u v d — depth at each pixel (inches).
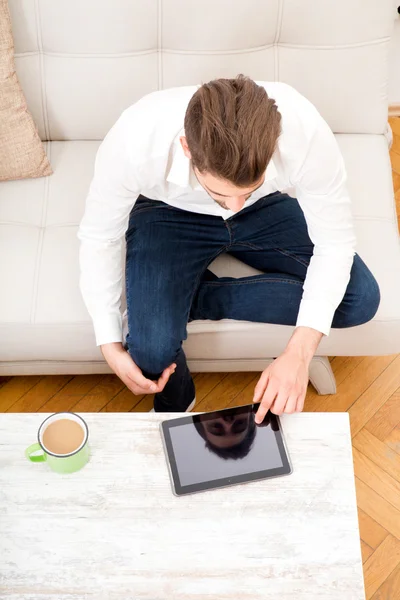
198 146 42.0
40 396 73.5
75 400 73.4
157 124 50.5
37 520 48.2
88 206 54.1
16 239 63.4
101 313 55.7
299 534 47.7
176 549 47.3
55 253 62.8
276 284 61.4
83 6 61.0
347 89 67.0
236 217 62.1
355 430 72.1
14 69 62.8
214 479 49.6
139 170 51.4
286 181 54.9
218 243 62.3
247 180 42.4
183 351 61.5
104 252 55.6
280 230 62.7
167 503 48.9
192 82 65.7
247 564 46.8
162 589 46.0
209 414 52.2
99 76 65.0
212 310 61.8
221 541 47.5
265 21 62.6
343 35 64.0
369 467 69.8
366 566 64.3
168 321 57.9
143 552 47.2
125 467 50.3
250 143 40.7
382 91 67.9
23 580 46.2
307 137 50.5
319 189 52.9
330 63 65.5
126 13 61.4
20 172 65.9
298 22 63.0
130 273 59.5
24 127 64.4
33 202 65.8
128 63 64.5
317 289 55.4
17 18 62.1
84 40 63.1
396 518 66.9
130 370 55.2
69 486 49.4
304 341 54.6
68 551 47.2
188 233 61.4
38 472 49.9
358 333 63.3
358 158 68.7
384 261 63.8
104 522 48.2
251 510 48.6
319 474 49.9
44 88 65.7
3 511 48.4
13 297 60.9
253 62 65.1
